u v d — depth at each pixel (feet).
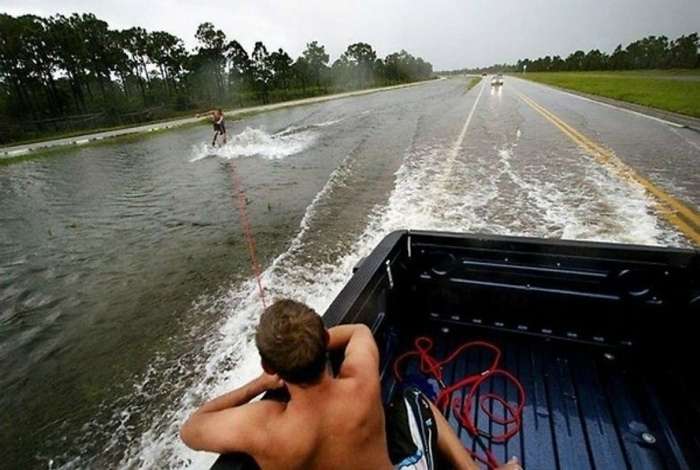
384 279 7.87
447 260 8.82
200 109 131.34
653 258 7.16
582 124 52.03
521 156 35.78
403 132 57.21
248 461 3.61
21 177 46.52
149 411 10.44
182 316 14.64
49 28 111.65
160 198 32.76
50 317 15.96
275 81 189.37
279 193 30.48
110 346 13.46
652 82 109.91
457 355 8.62
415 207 23.63
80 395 11.36
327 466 3.48
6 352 13.93
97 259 21.38
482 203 23.45
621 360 7.93
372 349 4.44
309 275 16.57
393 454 4.65
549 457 6.37
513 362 8.23
